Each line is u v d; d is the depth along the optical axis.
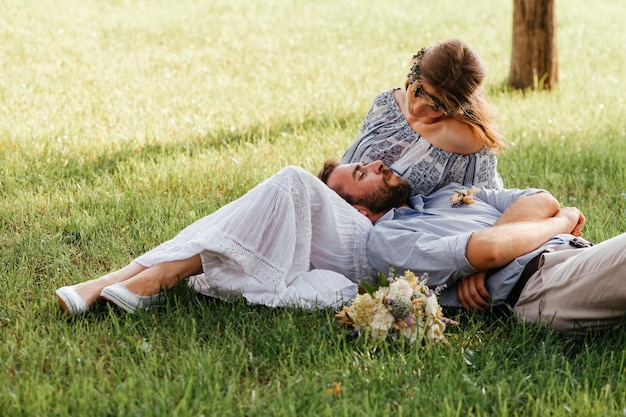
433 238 3.76
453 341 3.50
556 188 6.02
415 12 15.64
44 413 2.80
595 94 9.66
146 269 3.66
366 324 3.41
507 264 3.70
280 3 15.73
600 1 18.19
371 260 3.87
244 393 3.07
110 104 8.02
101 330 3.45
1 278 3.97
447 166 4.22
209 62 10.79
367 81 9.89
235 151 6.63
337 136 7.22
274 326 3.57
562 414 2.91
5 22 12.16
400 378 3.15
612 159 6.67
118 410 2.83
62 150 6.23
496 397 3.06
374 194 4.04
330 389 3.01
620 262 3.29
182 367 3.13
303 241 3.78
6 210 4.96
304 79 9.98
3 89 8.31
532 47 9.82
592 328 3.50
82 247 4.53
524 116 8.29
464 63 4.06
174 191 5.58
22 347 3.30
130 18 13.48
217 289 3.70
